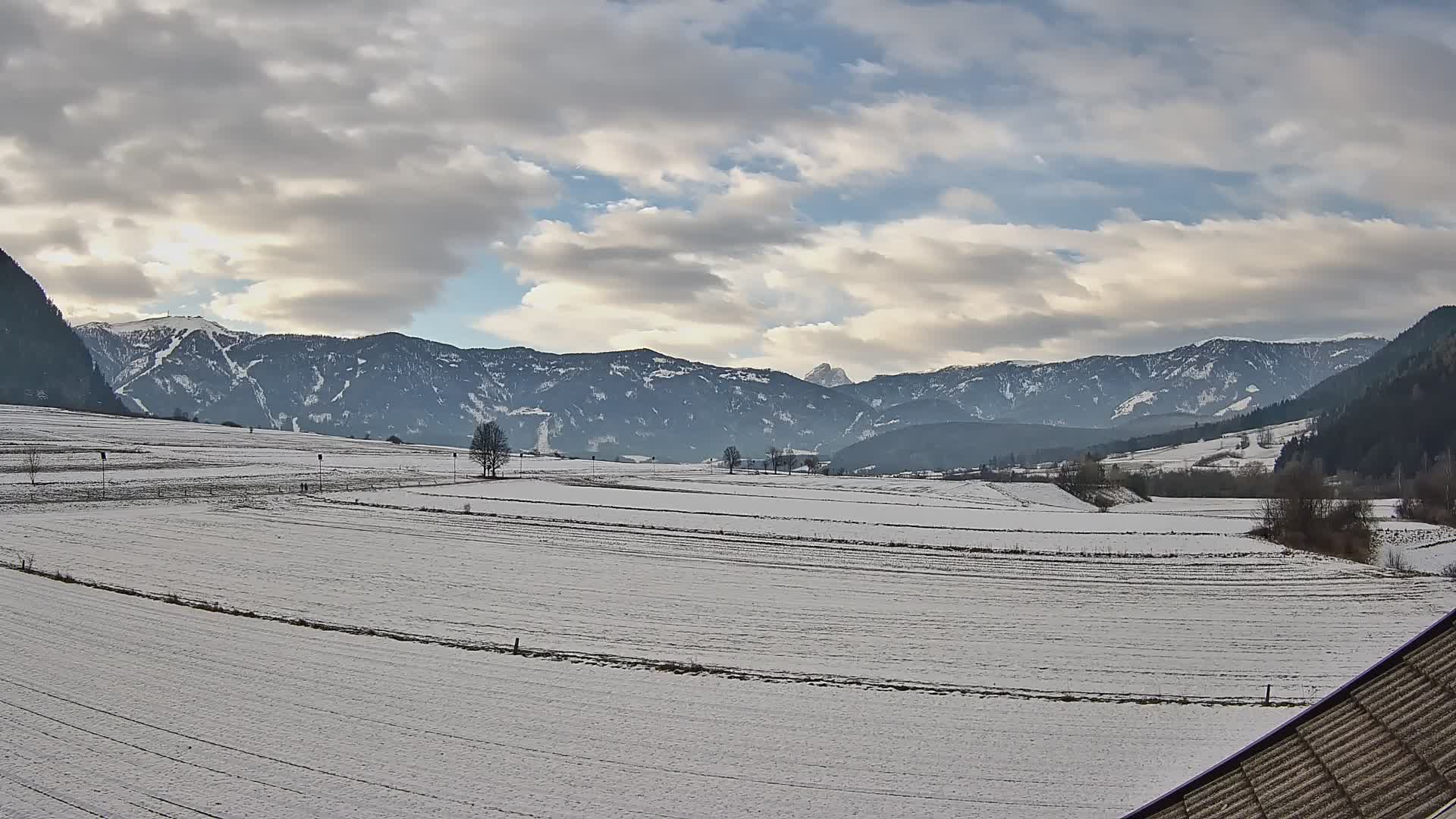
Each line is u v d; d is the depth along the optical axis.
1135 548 83.75
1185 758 34.09
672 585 65.31
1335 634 53.91
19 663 42.28
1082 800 30.42
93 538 78.50
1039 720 37.97
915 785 31.42
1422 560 82.06
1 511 91.31
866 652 48.81
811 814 29.19
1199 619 57.28
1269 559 78.44
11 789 29.39
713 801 29.98
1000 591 65.06
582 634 51.34
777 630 53.25
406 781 30.80
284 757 32.50
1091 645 50.91
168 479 126.19
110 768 31.17
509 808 29.06
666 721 36.94
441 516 98.50
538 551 78.56
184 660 43.34
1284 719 38.50
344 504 106.12
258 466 154.00
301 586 62.25
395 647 46.56
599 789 30.66
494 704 38.44
